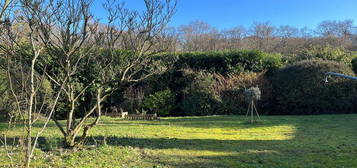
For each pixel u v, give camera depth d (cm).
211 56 1469
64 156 494
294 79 1221
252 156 537
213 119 1110
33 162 453
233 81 1311
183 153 553
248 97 1024
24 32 496
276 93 1285
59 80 567
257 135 767
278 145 634
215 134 785
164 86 1452
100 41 582
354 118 1012
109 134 745
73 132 557
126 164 465
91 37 576
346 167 469
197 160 502
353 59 1378
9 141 625
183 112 1384
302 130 830
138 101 1384
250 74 1336
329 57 1394
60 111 1193
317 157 530
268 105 1287
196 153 555
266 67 1421
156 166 457
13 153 504
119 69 630
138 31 585
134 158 503
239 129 870
